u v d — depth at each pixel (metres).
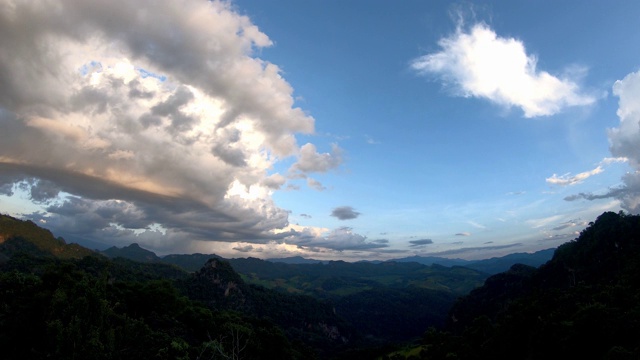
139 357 58.78
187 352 63.44
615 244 130.25
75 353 51.59
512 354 87.56
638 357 45.84
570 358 64.94
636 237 125.44
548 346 72.25
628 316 60.06
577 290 98.50
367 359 147.38
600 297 81.19
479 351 98.62
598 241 137.38
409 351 135.62
